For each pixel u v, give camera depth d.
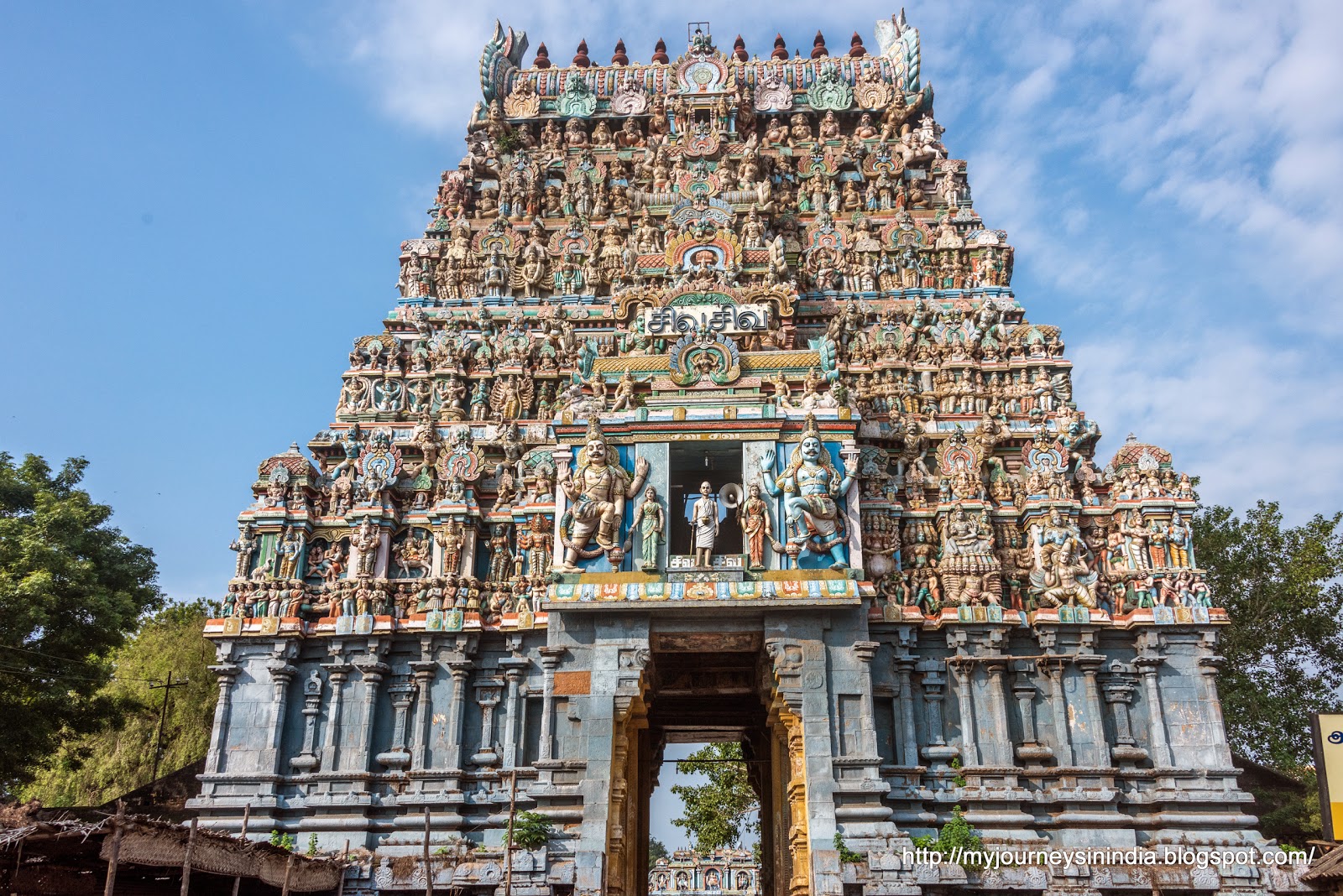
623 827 24.00
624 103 39.81
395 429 31.09
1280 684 37.34
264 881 19.59
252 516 27.97
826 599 23.72
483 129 40.00
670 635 24.73
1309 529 38.25
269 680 26.41
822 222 35.53
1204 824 24.09
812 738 23.22
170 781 30.88
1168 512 27.03
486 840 24.34
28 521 30.78
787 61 41.22
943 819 24.36
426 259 35.66
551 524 27.23
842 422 25.86
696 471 28.05
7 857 16.64
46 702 29.20
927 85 38.88
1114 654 26.14
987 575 26.34
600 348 32.25
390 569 28.03
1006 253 34.34
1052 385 30.56
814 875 21.94
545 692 24.30
